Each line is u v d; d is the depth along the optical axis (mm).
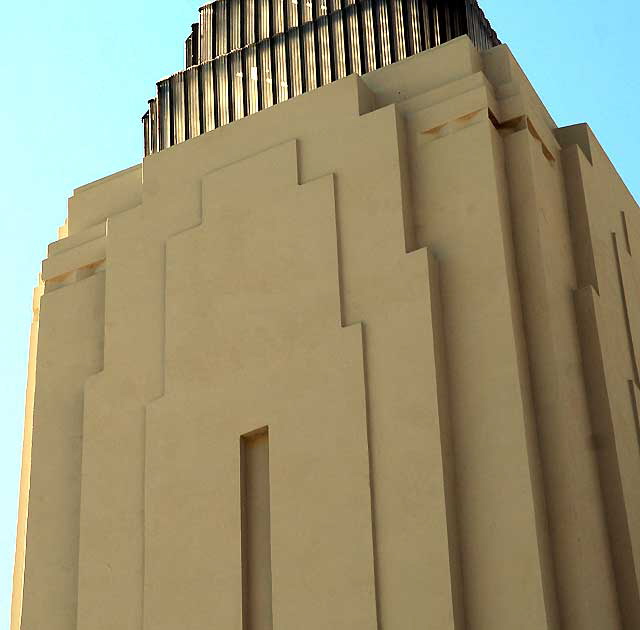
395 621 14094
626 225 18922
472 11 21781
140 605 16016
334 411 15312
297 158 16922
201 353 16703
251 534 15609
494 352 14797
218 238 17172
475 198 15602
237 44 22797
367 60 21078
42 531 17469
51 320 18734
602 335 16047
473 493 14383
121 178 19500
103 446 17141
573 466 14438
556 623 13703
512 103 16297
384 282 15570
